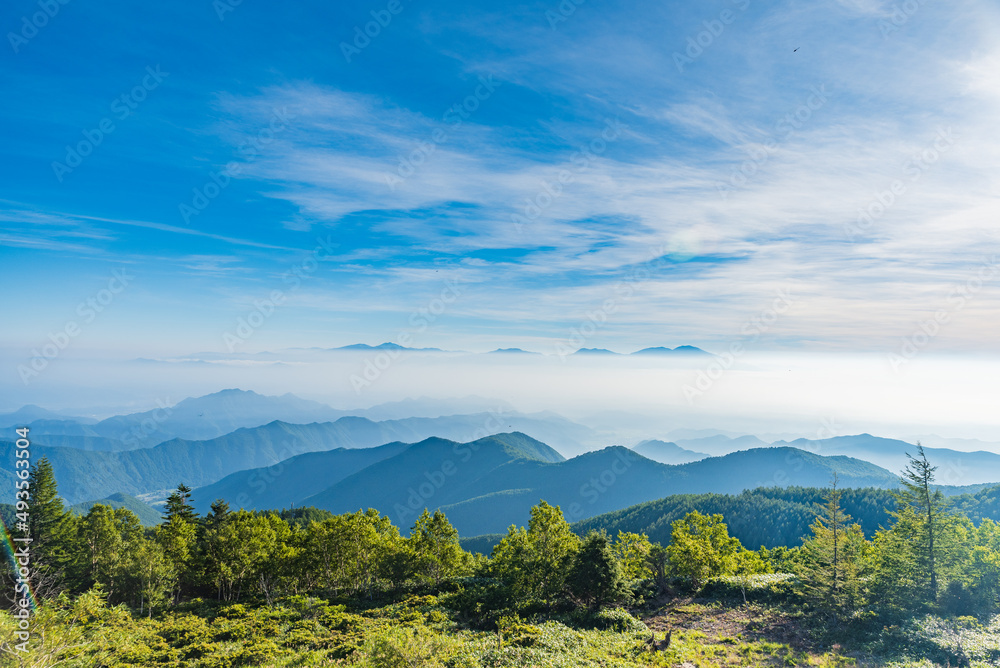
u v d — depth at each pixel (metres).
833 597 39.03
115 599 57.47
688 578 58.06
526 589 48.91
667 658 32.47
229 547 65.69
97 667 34.41
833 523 41.31
